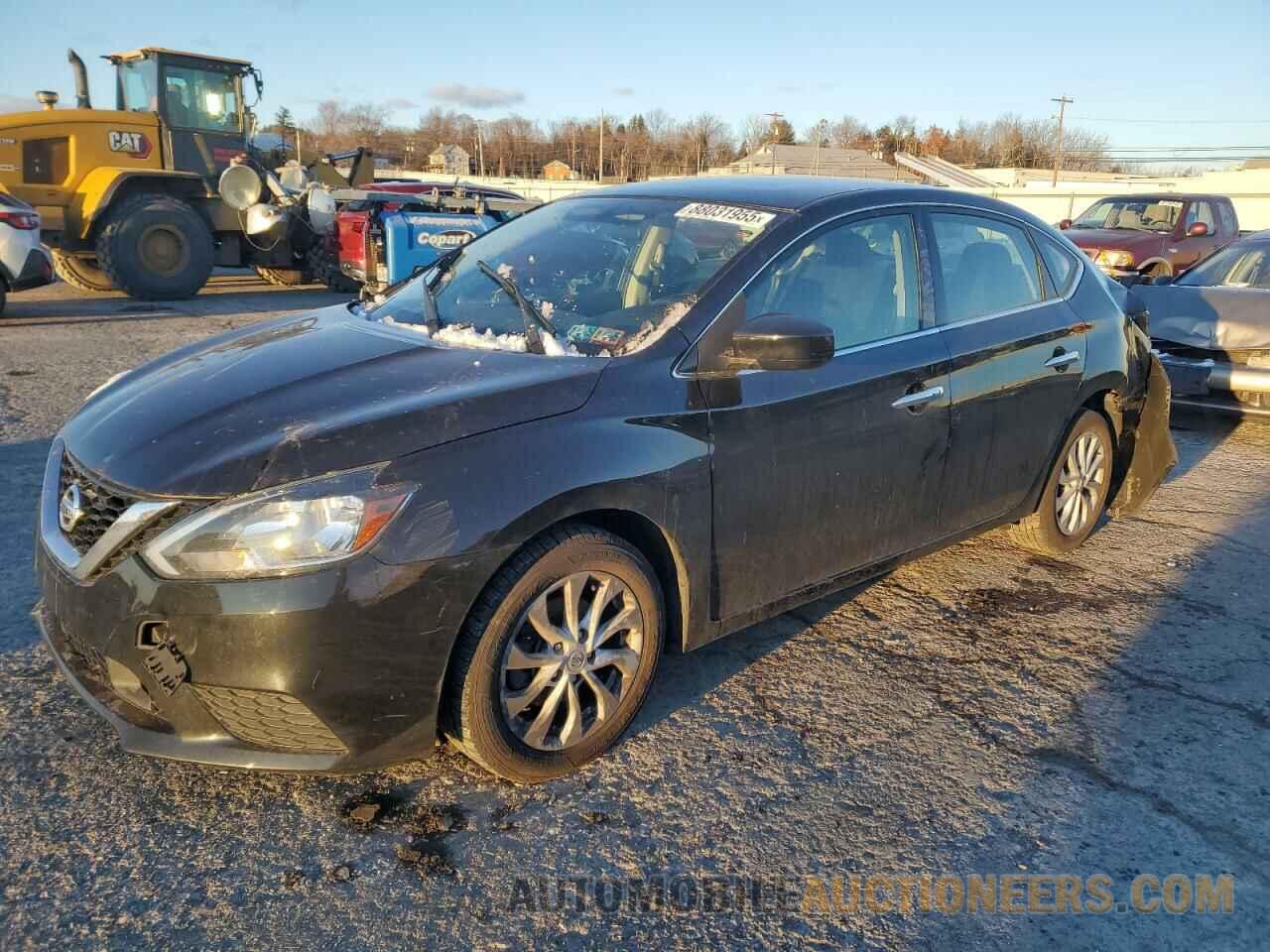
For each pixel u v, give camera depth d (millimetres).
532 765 2672
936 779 2844
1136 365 4617
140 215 12375
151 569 2297
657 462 2748
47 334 9852
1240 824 2689
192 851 2410
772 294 3150
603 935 2207
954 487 3771
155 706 2398
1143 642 3766
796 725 3102
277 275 15688
